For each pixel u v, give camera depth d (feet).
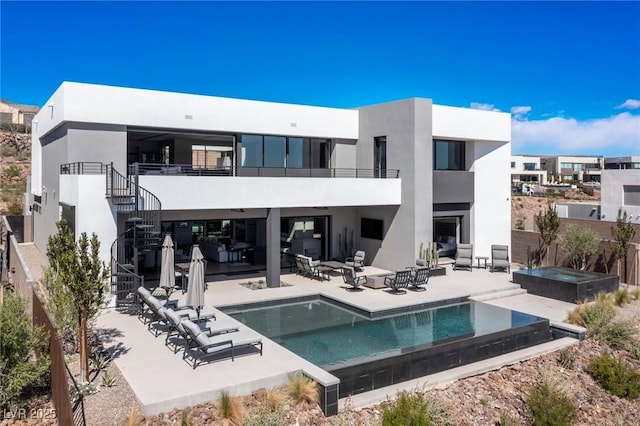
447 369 37.42
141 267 66.28
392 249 72.08
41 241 80.89
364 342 40.78
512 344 42.01
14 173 169.89
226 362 33.81
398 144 70.49
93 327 41.39
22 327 29.76
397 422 26.99
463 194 78.54
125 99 58.75
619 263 65.72
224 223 76.59
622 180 104.06
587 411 34.47
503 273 70.44
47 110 69.21
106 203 48.14
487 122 79.00
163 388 29.17
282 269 72.59
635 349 42.93
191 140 72.59
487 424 31.22
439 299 54.39
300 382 30.17
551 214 73.26
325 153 76.64
